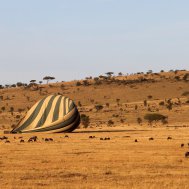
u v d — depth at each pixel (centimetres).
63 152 10575
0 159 9181
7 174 7050
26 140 15562
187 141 14062
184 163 8344
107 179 6531
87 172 7238
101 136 17462
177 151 10581
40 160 8925
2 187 5884
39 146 12431
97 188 5772
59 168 7769
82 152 10562
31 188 5828
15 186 5966
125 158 9144
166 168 7706
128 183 6153
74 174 7006
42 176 6844
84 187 5875
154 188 5775
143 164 8212
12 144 13312
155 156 9494
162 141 14088
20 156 9731
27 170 7519
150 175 6900
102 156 9569
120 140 14775
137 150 10944
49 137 17125
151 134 18712
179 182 6219
